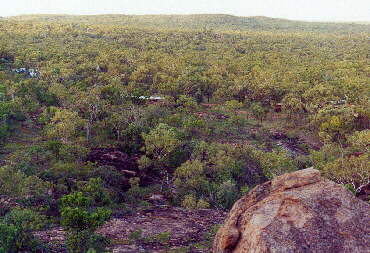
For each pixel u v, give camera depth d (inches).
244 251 542.3
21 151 1563.7
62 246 850.8
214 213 1199.6
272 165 1619.1
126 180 1542.8
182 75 3292.3
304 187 617.0
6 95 2349.9
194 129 2187.5
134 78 3272.6
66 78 3088.1
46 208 1060.5
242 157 1760.6
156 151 1701.5
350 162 1503.4
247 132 2417.6
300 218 548.4
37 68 3331.7
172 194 1435.8
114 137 2059.5
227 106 2822.3
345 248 528.7
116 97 2472.9
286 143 2303.2
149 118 2212.1
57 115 1926.7
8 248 750.5
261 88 2977.4
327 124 2235.5
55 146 1535.4
